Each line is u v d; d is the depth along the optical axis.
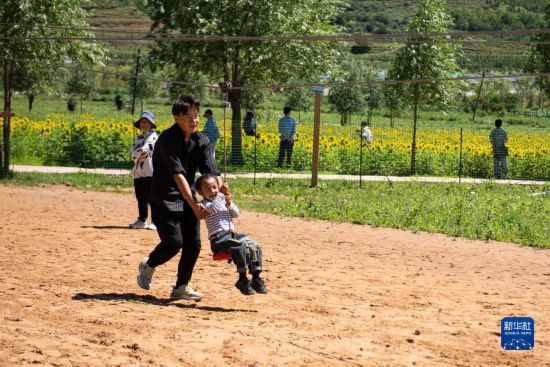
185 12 38.53
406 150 38.66
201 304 10.37
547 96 42.22
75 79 111.25
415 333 9.06
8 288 10.73
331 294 11.30
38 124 39.44
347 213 21.78
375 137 46.97
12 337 8.05
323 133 48.22
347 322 9.48
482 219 20.45
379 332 9.05
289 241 17.16
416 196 26.31
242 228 19.11
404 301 10.97
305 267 13.73
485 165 38.81
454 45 40.56
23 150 37.31
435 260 15.13
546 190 29.89
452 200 24.78
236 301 10.62
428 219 20.58
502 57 161.88
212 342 8.22
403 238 18.05
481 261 15.18
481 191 28.72
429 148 39.16
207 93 98.94
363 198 25.83
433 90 39.69
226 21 38.47
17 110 81.31
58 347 7.79
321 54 41.31
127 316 9.28
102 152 36.59
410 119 94.19
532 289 12.40
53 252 14.20
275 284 11.98
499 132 37.75
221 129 41.62
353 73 81.94
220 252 10.24
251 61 39.47
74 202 23.59
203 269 13.10
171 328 8.77
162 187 10.34
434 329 9.31
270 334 8.70
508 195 26.97
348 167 37.50
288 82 42.31
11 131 38.66
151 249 15.02
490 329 9.41
